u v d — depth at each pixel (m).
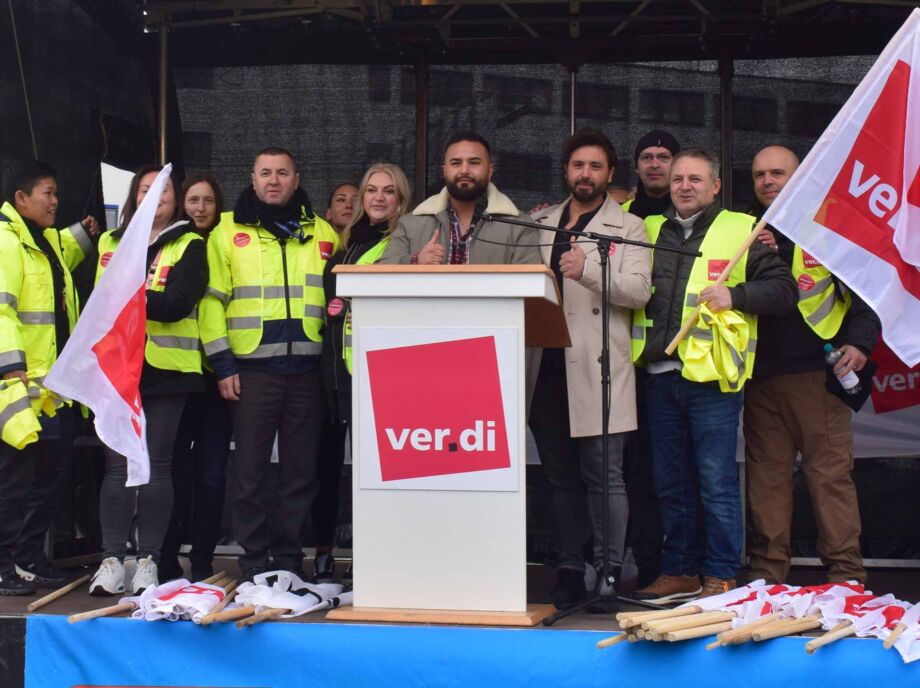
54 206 4.54
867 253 3.78
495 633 3.47
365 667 3.51
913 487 5.47
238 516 4.28
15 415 4.13
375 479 3.57
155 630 3.66
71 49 5.55
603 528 3.84
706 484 4.12
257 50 6.16
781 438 4.47
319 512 4.79
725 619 3.53
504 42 6.08
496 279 3.49
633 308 4.17
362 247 4.47
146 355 4.25
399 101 6.15
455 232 4.23
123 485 4.29
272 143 6.16
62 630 3.72
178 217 4.50
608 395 3.80
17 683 3.75
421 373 3.55
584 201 4.29
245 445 4.30
